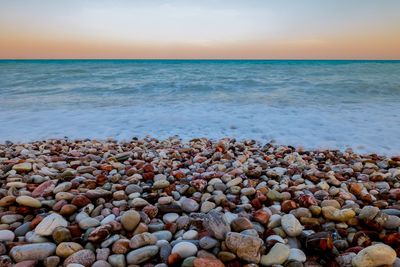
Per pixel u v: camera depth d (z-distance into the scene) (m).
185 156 4.60
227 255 1.89
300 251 2.00
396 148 5.14
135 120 7.57
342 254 1.96
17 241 2.14
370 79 18.69
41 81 19.09
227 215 2.39
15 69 32.59
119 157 4.32
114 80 19.73
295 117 7.66
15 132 6.44
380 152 4.97
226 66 42.03
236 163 4.04
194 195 2.99
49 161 4.21
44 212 2.56
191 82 17.56
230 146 5.08
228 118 7.68
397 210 2.54
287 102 10.20
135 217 2.28
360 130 6.28
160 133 6.41
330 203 2.68
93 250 2.03
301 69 32.78
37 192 2.93
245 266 1.82
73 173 3.51
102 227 2.14
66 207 2.49
